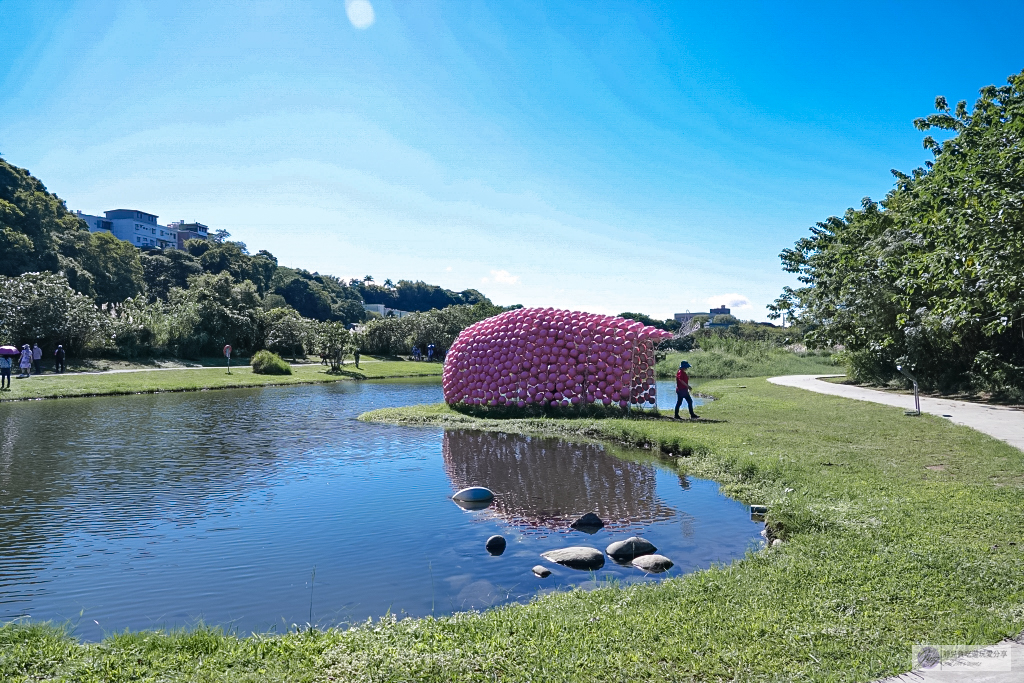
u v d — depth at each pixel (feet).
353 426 60.54
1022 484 29.60
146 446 48.44
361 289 478.59
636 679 13.12
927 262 43.34
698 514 30.53
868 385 91.91
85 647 15.21
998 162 44.19
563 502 33.14
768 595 17.54
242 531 28.22
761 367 139.23
